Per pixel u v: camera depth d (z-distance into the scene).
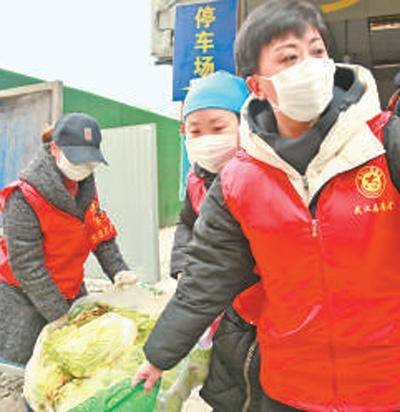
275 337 1.02
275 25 0.94
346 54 3.29
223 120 1.38
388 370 0.94
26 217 1.77
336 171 0.90
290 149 0.94
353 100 0.90
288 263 0.96
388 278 0.92
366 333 0.93
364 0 3.20
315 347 0.97
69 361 1.43
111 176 4.89
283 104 0.92
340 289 0.93
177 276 1.66
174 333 1.12
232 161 1.06
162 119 10.39
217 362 1.35
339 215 0.91
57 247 1.89
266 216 0.96
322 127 0.93
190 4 3.78
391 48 3.24
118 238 4.90
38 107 3.53
